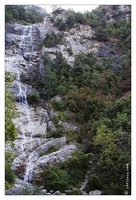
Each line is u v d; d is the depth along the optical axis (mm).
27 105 31266
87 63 37406
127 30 43969
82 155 23312
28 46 39844
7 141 16391
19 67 35719
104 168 21766
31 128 28234
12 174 20734
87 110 27578
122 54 40750
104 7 53844
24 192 18031
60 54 36562
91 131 24578
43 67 35406
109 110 26203
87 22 46375
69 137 25906
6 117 14258
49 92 31703
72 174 22078
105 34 43719
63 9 48656
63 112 28938
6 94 15109
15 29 41406
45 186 21234
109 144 21406
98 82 32750
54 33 41719
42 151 25078
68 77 33844
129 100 26266
